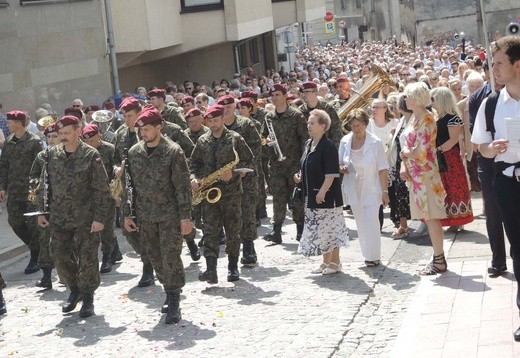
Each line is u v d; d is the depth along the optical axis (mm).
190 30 30453
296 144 15141
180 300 12055
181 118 16844
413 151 11734
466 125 14055
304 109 15703
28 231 14852
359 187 12836
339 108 18125
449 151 12953
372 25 96312
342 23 91125
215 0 30938
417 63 38844
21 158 14641
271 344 9984
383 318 10680
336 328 10359
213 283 12453
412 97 11789
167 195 11156
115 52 27219
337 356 9531
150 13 27844
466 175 13086
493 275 11172
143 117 11055
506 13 69688
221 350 9922
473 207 15883
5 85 24031
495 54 8414
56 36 25281
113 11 27406
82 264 11633
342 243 12531
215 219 12633
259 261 14031
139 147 11281
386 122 15633
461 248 12938
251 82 33844
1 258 16203
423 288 11055
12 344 10805
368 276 12477
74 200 11664
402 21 86312
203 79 37031
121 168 13562
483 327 9328
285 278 12812
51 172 11773
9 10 24078
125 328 11062
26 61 24500
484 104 8578
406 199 14445
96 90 26422
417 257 13344
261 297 11906
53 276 14430
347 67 49719
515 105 8430
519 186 8414
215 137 12844
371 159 12750
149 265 13086
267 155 15500
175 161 11094
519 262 8609
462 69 23562
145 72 32750
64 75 25500
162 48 29562
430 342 9102
